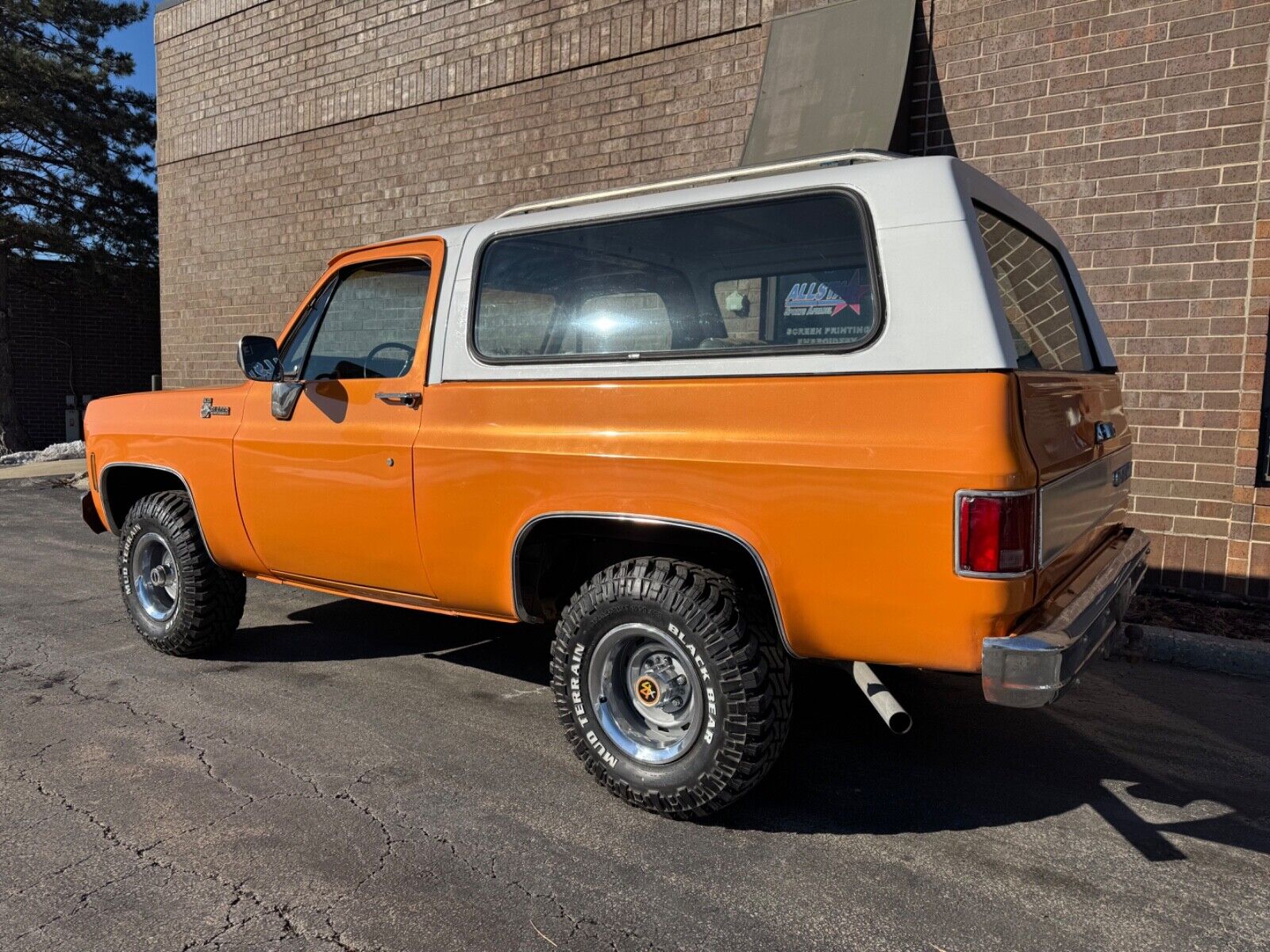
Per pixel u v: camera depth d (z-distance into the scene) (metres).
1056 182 6.11
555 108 8.39
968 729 3.96
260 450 4.18
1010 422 2.50
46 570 7.09
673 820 3.10
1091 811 3.21
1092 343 4.03
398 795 3.27
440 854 2.87
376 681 4.48
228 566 4.55
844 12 6.71
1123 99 5.85
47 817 3.09
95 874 2.74
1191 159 5.65
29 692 4.31
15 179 19.02
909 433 2.60
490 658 4.86
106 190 19.94
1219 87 5.54
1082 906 2.62
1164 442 5.82
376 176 9.77
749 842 2.97
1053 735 3.90
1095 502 3.21
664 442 3.02
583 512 3.16
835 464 2.69
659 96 7.77
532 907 2.59
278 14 10.44
